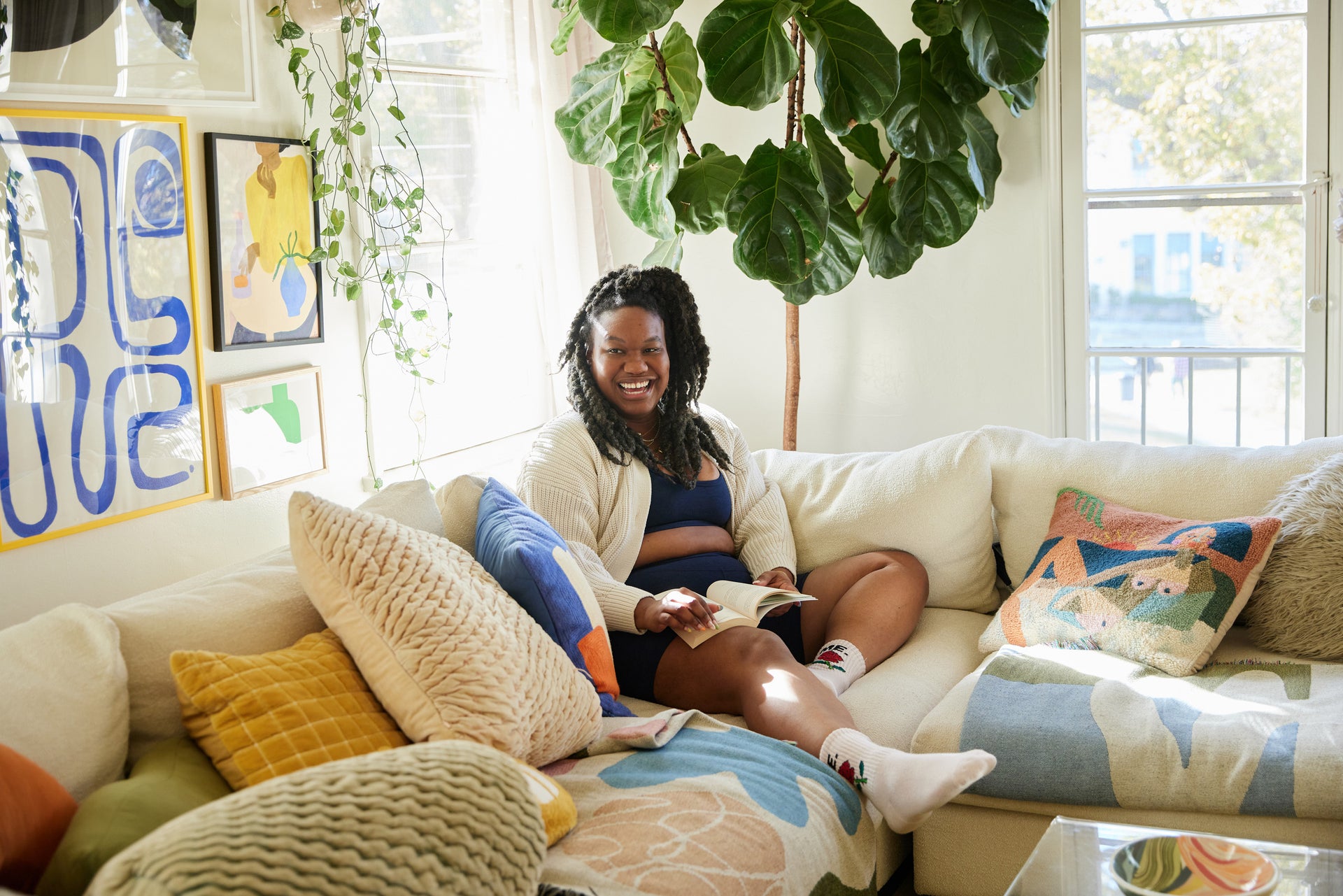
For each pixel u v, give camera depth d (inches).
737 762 69.4
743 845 60.5
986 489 101.0
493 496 80.5
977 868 77.6
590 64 124.5
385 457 115.3
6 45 77.2
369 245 108.1
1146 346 131.2
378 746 56.9
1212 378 129.0
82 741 54.1
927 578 100.6
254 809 43.0
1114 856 55.1
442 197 121.1
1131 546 90.4
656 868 56.9
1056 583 91.3
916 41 116.4
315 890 40.7
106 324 85.3
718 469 100.6
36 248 79.7
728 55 105.6
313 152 104.3
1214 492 94.1
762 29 105.5
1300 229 122.7
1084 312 131.7
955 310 136.1
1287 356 125.3
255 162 98.6
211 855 40.3
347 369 111.0
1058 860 57.4
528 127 131.6
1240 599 84.5
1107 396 133.6
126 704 57.1
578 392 95.4
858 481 104.4
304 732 54.8
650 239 148.2
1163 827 71.2
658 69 123.5
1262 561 85.3
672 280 98.4
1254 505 92.4
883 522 101.7
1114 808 72.7
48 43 80.0
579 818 61.9
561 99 137.1
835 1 108.7
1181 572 85.6
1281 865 55.2
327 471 108.7
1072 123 128.5
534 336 135.9
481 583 67.6
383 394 114.6
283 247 102.0
